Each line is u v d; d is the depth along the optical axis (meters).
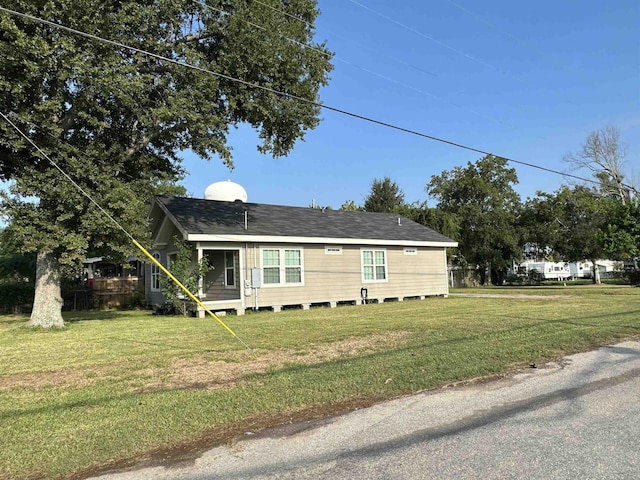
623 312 12.96
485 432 4.34
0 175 14.47
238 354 8.45
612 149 37.59
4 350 9.60
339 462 3.78
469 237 39.44
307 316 15.04
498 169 40.34
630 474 3.39
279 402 5.42
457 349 8.16
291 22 14.07
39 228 12.08
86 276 29.61
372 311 16.30
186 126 13.73
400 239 22.47
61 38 10.38
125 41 11.87
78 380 6.84
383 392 5.78
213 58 14.52
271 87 14.12
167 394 5.86
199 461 3.91
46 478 3.68
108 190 12.28
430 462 3.71
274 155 16.28
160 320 15.21
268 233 18.12
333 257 20.23
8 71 10.43
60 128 11.94
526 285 38.12
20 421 4.95
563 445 3.96
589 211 35.84
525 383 6.07
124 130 14.48
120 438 4.42
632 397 5.31
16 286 21.44
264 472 3.64
